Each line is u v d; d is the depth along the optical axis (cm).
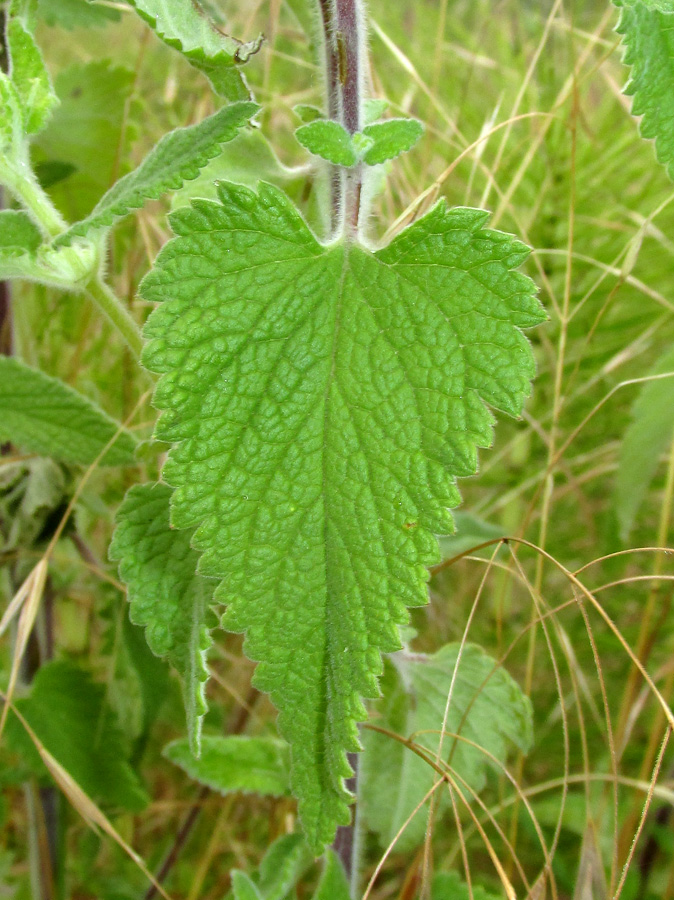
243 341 11
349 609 10
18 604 15
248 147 14
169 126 25
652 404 18
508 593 24
